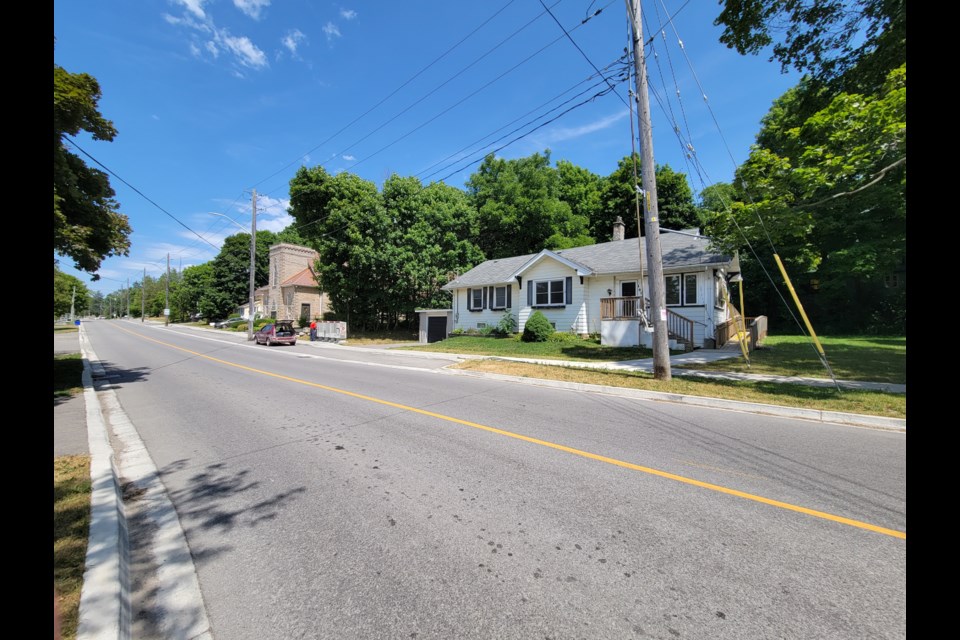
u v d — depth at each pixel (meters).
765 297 28.67
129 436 5.97
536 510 3.55
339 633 2.17
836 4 9.59
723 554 2.88
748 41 10.89
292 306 41.44
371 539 3.11
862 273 21.86
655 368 9.71
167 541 3.15
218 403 8.06
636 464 4.63
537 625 2.21
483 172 40.28
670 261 17.61
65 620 2.19
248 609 2.39
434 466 4.59
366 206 28.03
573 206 37.94
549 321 20.19
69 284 65.19
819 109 11.41
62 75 9.11
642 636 2.12
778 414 7.06
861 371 10.87
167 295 61.53
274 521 3.42
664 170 32.88
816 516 3.43
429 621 2.25
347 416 6.91
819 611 2.29
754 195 12.14
